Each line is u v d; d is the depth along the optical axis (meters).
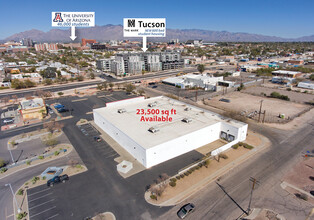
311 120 67.62
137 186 36.59
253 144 52.06
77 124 65.69
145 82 133.25
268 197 33.94
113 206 32.12
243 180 38.19
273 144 52.06
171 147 44.81
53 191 35.66
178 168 41.78
